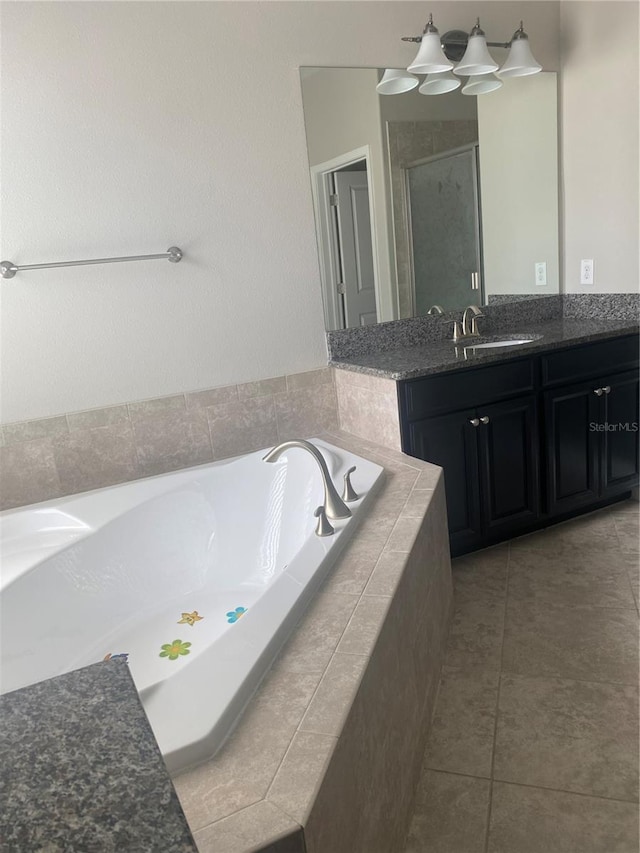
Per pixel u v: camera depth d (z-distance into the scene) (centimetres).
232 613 221
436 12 279
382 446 257
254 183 254
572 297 330
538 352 264
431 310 301
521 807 150
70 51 218
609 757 162
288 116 256
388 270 288
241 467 250
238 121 248
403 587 154
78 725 56
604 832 142
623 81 285
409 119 281
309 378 278
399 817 141
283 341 271
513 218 313
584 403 281
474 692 190
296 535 236
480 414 257
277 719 109
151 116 233
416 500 196
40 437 233
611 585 239
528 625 220
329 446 257
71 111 221
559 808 149
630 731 169
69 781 49
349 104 268
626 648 203
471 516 265
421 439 248
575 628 215
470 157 299
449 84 288
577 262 324
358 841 113
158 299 245
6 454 229
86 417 239
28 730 56
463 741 172
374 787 123
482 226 307
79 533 215
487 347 280
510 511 274
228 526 246
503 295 320
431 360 255
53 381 233
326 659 124
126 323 241
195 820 90
